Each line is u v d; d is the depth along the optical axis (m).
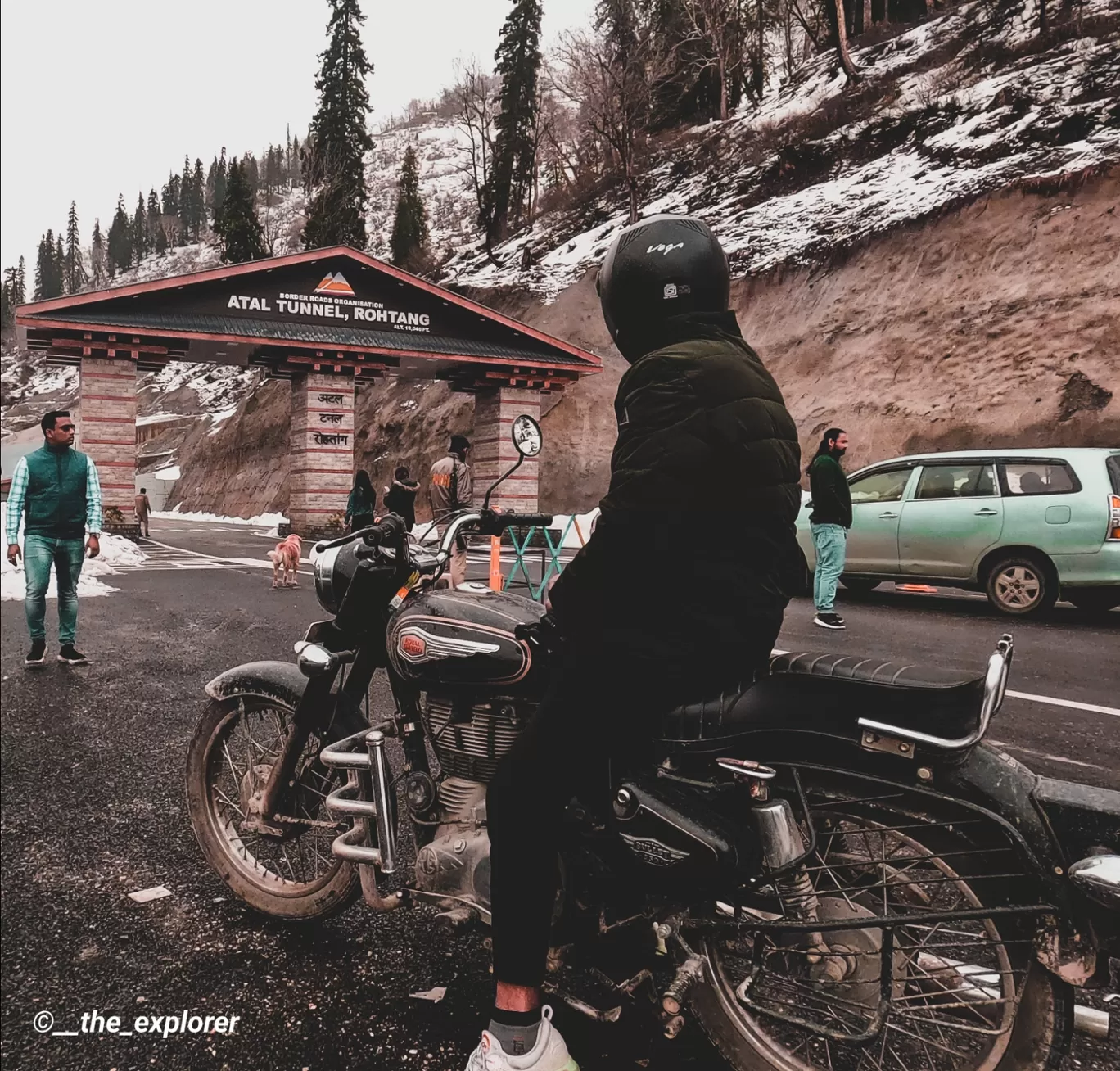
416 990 2.35
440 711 2.14
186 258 168.00
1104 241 21.25
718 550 1.63
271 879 2.79
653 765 1.82
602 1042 2.12
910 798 1.68
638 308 1.80
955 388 21.92
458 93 68.88
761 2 57.84
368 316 24.66
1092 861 1.45
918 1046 1.97
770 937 1.88
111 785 3.92
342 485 24.58
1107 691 5.75
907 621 8.83
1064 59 29.09
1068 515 8.90
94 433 21.47
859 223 28.44
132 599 10.27
